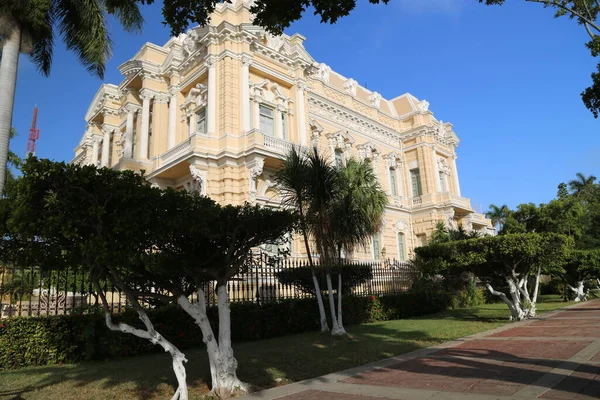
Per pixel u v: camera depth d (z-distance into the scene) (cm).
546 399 539
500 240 1548
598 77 925
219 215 725
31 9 1217
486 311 2112
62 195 551
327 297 1633
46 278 1113
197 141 2098
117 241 561
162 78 2639
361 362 905
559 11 1020
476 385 636
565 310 1938
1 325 940
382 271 2045
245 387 698
